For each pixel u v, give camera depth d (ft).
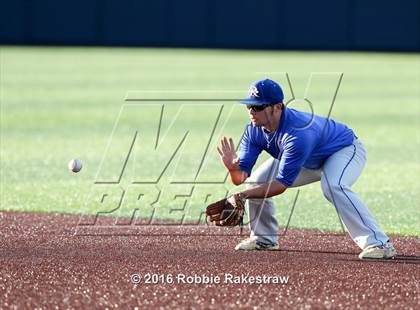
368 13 344.69
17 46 350.02
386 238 66.39
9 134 145.59
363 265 63.98
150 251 68.69
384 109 187.01
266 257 66.85
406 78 256.52
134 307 52.95
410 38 344.28
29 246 70.18
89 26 351.25
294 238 75.15
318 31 347.97
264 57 319.06
